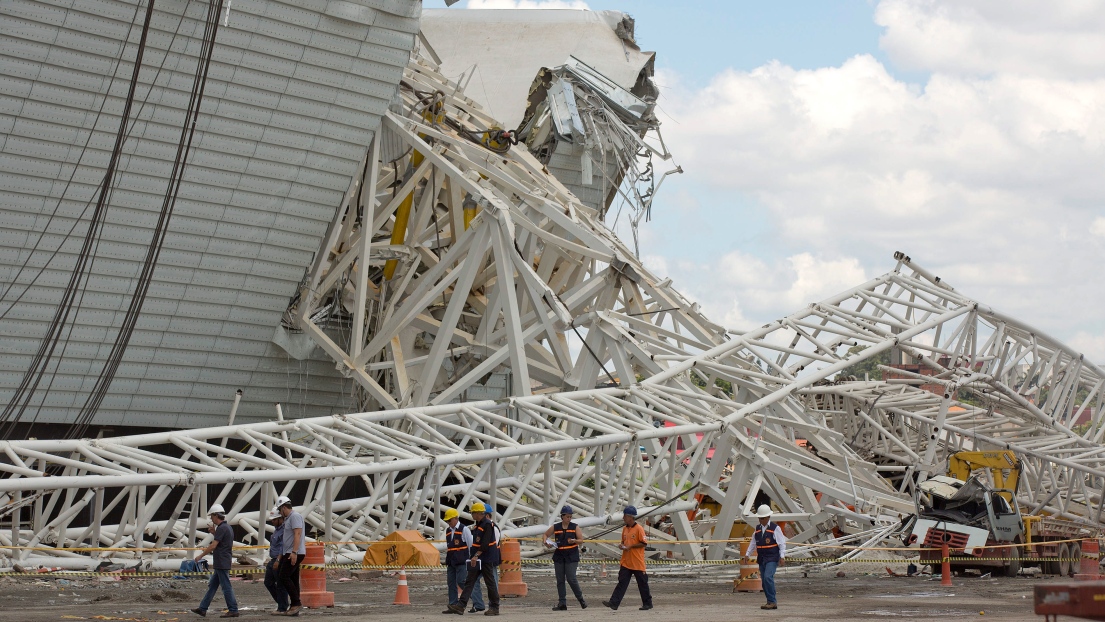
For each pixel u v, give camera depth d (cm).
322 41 3366
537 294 3356
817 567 3059
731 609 1797
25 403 3180
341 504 2773
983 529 2905
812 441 3450
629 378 3347
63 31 3064
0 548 2108
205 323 3512
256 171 3416
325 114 3453
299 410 3788
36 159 3130
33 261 3203
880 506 3216
